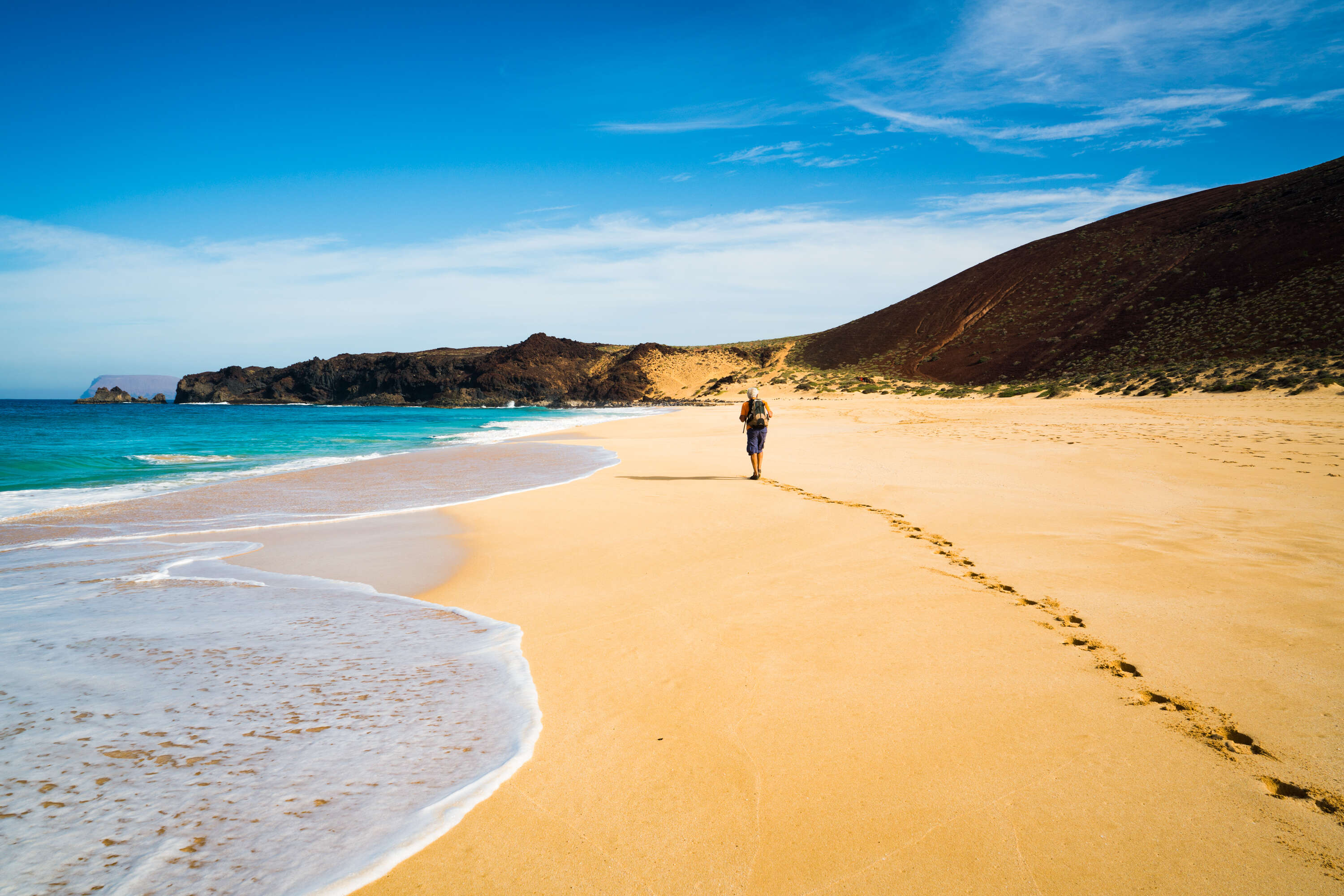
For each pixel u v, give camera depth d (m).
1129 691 3.36
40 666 3.77
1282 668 3.55
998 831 2.33
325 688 3.52
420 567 6.35
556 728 3.10
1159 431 16.73
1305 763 2.69
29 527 8.38
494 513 9.05
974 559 5.90
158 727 3.03
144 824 2.31
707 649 4.06
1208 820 2.37
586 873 2.14
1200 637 4.00
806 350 105.31
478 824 2.38
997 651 3.91
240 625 4.60
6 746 2.81
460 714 3.23
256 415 65.94
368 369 120.62
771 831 2.35
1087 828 2.34
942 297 95.44
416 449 20.81
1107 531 6.70
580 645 4.20
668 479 12.08
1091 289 73.50
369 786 2.59
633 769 2.74
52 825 2.27
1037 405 37.16
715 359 116.44
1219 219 72.00
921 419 27.77
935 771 2.70
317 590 5.59
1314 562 5.46
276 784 2.58
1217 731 2.96
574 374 123.94
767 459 14.73
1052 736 2.95
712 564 6.05
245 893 1.98
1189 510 7.60
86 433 30.62
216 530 8.20
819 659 3.86
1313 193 62.47
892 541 6.65
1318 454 11.49
